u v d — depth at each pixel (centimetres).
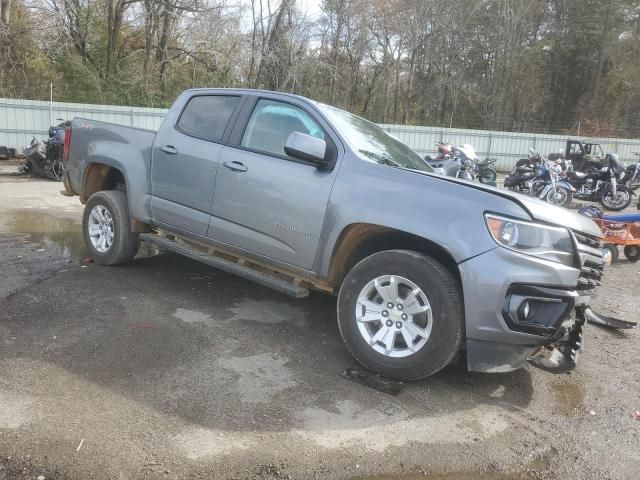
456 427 325
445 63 3991
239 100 480
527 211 346
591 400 374
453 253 344
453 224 349
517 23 4122
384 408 339
